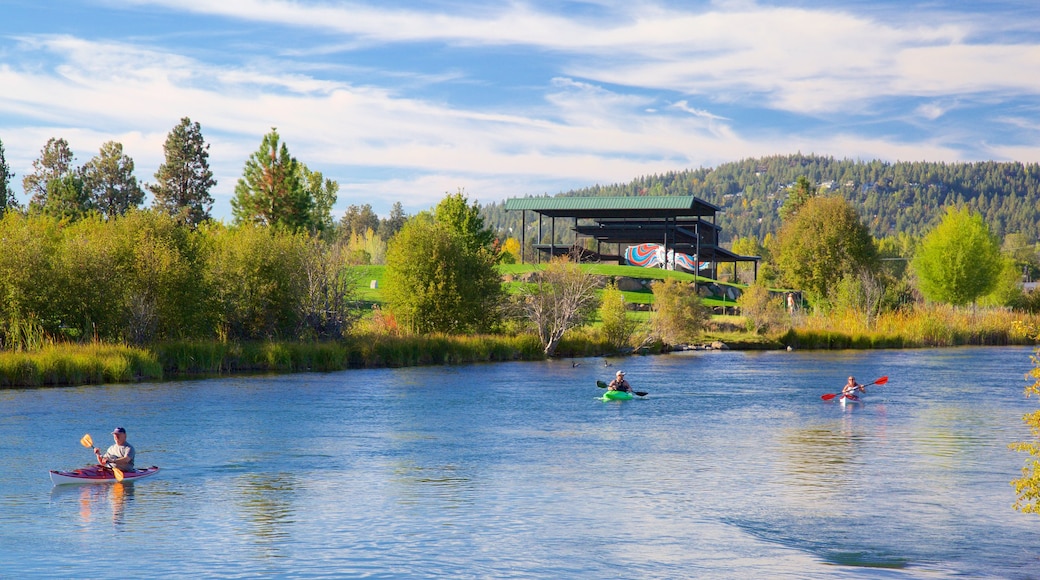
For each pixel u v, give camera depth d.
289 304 58.97
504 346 63.50
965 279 107.88
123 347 46.50
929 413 36.88
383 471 24.56
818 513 20.20
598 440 29.86
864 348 79.88
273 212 85.06
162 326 53.06
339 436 30.06
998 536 18.41
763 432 31.83
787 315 85.25
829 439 30.20
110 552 17.03
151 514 19.83
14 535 18.14
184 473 24.17
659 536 18.36
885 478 23.94
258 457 26.34
